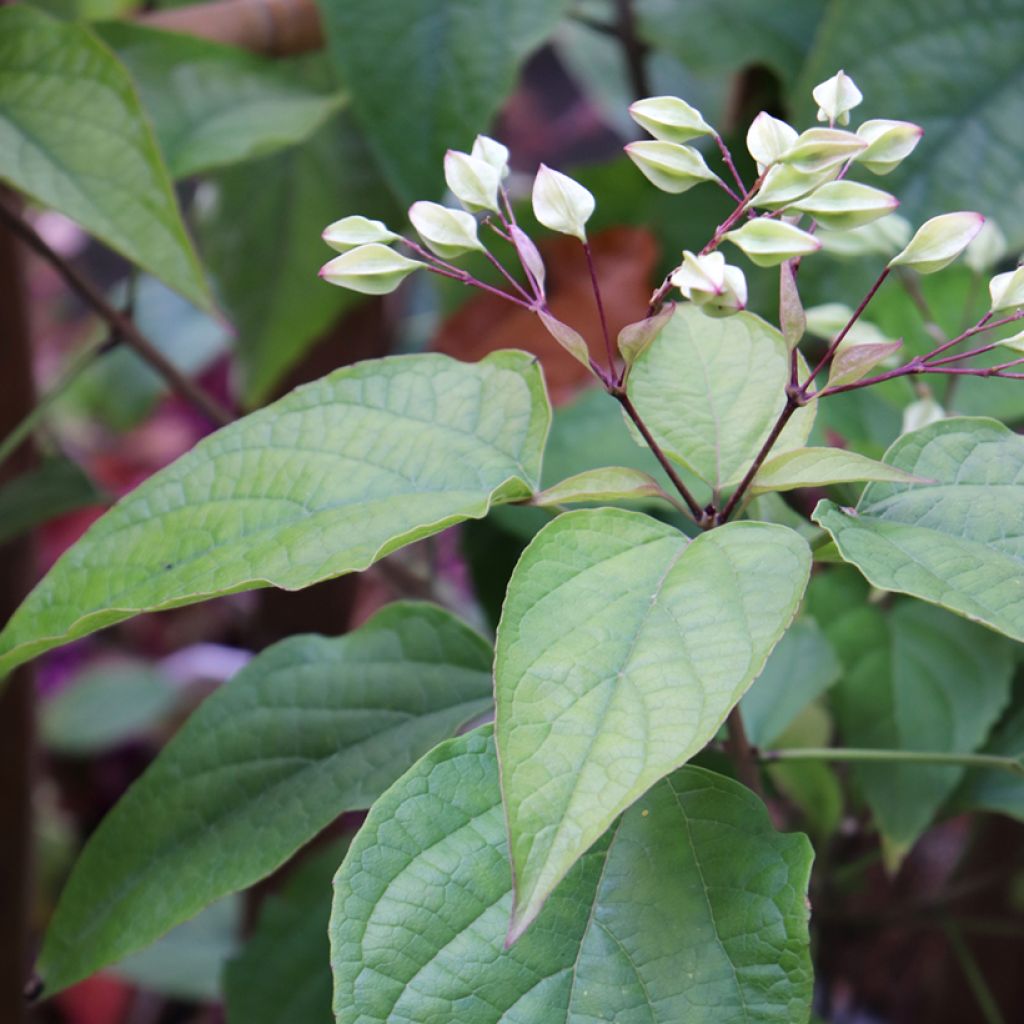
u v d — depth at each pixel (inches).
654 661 17.7
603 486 19.8
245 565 19.5
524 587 18.2
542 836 16.9
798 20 31.0
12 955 34.2
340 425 20.7
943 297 25.1
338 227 19.8
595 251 31.1
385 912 18.5
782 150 18.9
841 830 28.0
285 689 22.5
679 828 19.2
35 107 24.8
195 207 36.4
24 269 31.6
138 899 21.7
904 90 27.6
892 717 24.7
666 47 31.6
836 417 25.4
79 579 20.1
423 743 22.0
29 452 32.8
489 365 21.0
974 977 27.9
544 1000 18.4
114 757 51.6
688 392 21.1
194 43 28.6
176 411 58.0
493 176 19.6
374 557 19.1
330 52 27.2
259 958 25.6
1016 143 27.4
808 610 25.4
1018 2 27.3
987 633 24.7
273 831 21.6
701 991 18.5
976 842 32.2
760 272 29.1
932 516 19.3
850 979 38.7
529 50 26.8
